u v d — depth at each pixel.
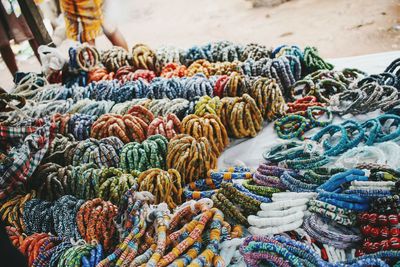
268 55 2.96
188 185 2.04
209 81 2.63
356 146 2.03
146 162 2.11
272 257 1.48
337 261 1.50
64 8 3.81
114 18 4.05
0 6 4.10
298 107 2.46
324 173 1.81
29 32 4.34
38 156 2.17
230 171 2.05
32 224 1.93
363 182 1.60
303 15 5.34
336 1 5.47
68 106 2.71
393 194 1.55
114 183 1.94
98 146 2.20
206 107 2.33
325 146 2.09
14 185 2.08
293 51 2.85
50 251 1.69
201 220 1.63
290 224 1.63
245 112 2.32
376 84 2.34
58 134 2.39
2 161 2.10
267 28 5.27
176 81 2.69
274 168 1.90
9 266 1.10
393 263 1.43
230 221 1.78
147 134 2.27
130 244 1.60
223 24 5.75
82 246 1.65
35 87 3.14
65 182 2.07
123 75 3.08
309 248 1.47
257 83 2.44
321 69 2.77
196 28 5.87
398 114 2.20
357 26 4.66
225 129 2.32
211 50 3.13
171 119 2.29
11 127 2.38
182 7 6.75
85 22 3.80
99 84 2.88
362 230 1.53
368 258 1.39
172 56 3.15
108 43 6.02
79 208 1.85
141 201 1.74
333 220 1.62
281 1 5.87
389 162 1.85
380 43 4.23
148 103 2.51
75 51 3.09
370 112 2.31
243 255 1.53
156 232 1.65
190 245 1.56
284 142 2.13
